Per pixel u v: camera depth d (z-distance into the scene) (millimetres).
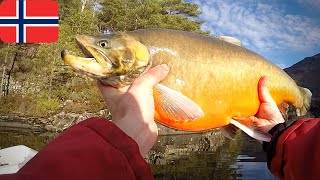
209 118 312
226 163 2143
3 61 5746
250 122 335
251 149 2766
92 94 4930
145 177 151
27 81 5477
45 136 3312
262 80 335
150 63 315
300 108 399
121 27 6480
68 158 130
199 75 312
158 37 323
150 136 196
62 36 5547
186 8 6621
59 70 5531
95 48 307
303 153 266
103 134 149
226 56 326
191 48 319
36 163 124
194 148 2707
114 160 140
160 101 286
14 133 3475
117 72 307
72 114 4438
